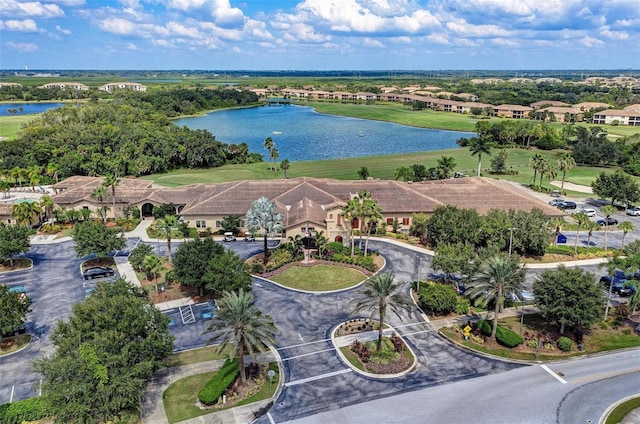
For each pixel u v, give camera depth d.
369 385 45.75
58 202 98.31
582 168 157.38
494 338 53.84
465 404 42.94
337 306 62.00
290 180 100.75
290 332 55.44
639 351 52.00
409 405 42.75
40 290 66.12
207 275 59.62
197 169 159.00
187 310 60.88
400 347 51.66
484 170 150.88
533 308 62.47
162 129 179.50
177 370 48.09
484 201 94.75
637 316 59.44
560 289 52.62
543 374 47.78
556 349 52.31
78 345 40.12
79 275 71.44
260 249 82.38
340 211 81.19
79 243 71.31
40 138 157.00
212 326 43.00
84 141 153.88
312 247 81.75
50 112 188.25
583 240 87.94
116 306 43.59
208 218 91.00
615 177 108.75
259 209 73.38
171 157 157.38
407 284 68.75
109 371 38.84
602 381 46.56
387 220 91.44
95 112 194.38
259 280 69.75
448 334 55.38
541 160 124.38
